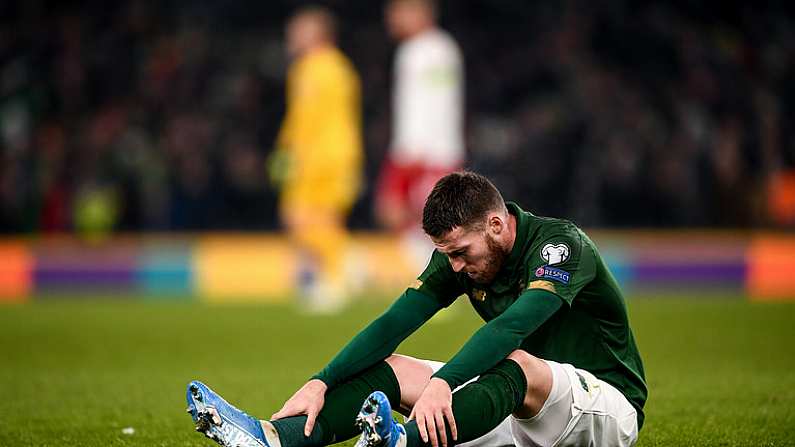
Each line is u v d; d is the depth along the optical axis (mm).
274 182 61594
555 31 70375
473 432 12367
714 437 16688
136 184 59188
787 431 17156
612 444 13320
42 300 48750
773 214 59281
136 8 71438
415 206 38688
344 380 13617
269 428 12781
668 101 63875
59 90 65750
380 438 11625
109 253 52406
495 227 13008
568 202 59812
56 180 59625
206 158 61062
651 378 23812
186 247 53094
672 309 41531
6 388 23078
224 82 67875
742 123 61562
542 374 12625
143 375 25281
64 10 71250
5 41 68188
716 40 67500
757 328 34562
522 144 61000
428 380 13883
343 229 62156
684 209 59062
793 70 64938
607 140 60969
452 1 72250
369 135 65062
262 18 76125
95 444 16500
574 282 12953
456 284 14266
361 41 71062
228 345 31516
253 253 52094
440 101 38438
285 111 66375
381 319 13930
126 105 65625
